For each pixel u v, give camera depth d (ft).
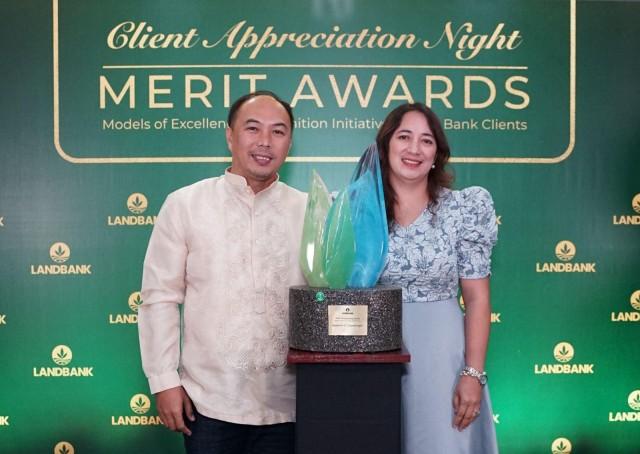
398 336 6.33
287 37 10.75
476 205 7.52
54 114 10.74
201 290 7.23
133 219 10.82
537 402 10.90
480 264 7.55
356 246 6.67
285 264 7.33
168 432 10.84
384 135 7.62
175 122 10.78
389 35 10.78
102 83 10.75
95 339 10.81
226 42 10.75
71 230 10.80
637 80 10.87
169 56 10.73
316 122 10.80
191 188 7.48
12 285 10.78
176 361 7.31
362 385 6.14
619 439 10.95
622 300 10.95
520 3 10.81
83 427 10.80
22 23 10.70
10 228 10.77
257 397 7.18
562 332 10.91
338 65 10.78
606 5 10.85
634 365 10.93
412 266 7.42
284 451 7.32
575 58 10.85
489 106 10.83
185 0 10.71
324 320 6.15
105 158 10.78
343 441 6.15
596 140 10.89
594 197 10.91
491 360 10.89
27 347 10.78
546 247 10.90
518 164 10.87
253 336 7.16
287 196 7.55
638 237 10.94
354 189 6.82
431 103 10.81
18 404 10.76
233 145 7.34
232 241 7.25
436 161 7.65
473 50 10.81
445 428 7.41
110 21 10.71
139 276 10.82
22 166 10.77
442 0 10.77
